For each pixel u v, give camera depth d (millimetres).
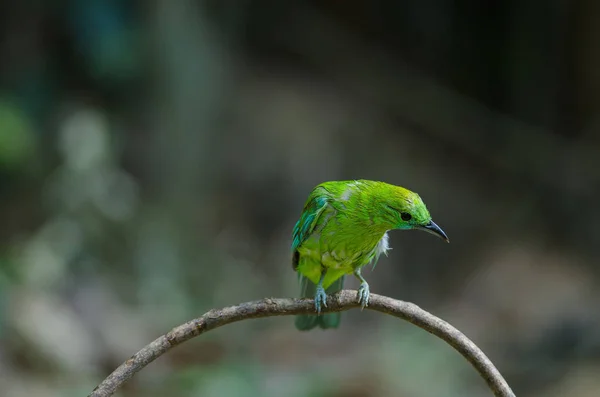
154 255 14742
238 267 15703
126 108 16281
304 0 20094
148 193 15977
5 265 13102
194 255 15539
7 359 11461
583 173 18766
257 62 19281
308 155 17469
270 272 15852
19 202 14680
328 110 18703
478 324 15539
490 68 20328
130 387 11469
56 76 15781
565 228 18344
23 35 15562
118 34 15812
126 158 16031
